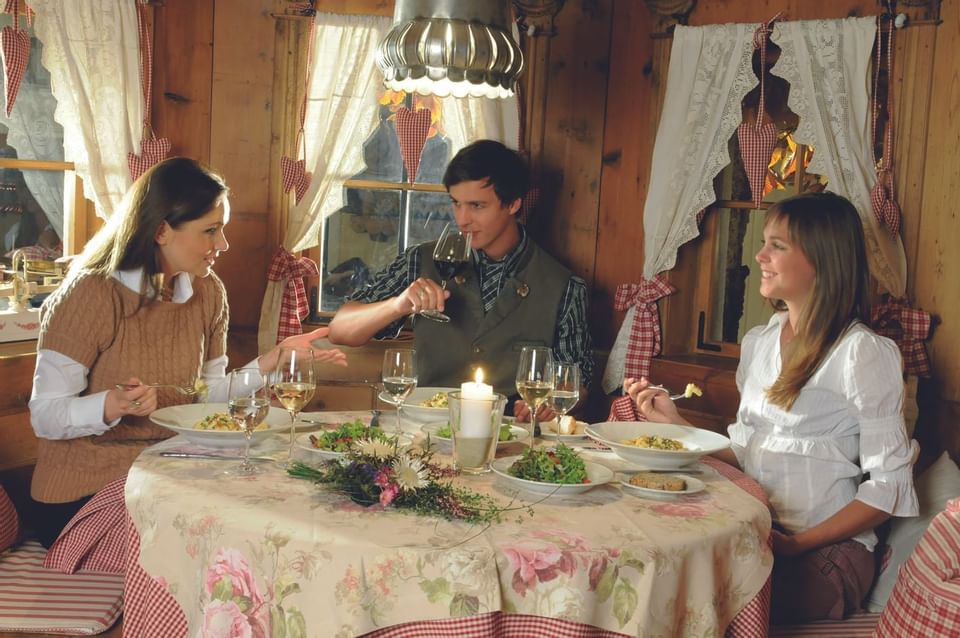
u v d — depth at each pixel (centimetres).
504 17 246
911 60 320
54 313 235
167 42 353
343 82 362
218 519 155
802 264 222
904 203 323
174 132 358
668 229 360
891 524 232
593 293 385
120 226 245
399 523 156
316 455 193
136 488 172
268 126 366
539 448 192
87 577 226
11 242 335
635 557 150
